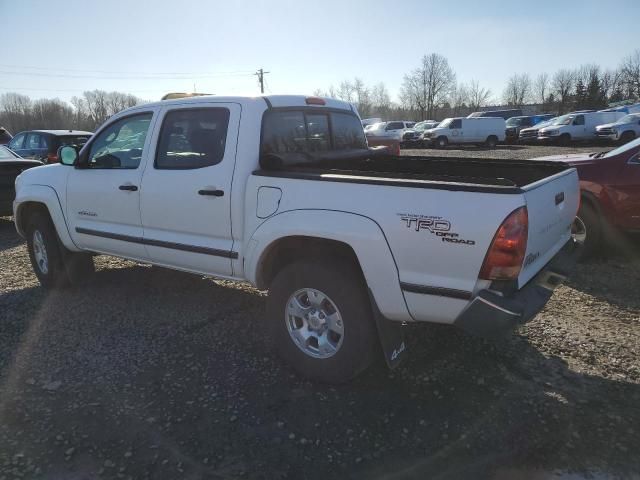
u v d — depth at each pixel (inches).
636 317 175.9
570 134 1148.5
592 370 140.9
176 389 135.3
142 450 111.7
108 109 3289.9
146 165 168.1
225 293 205.5
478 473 103.0
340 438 114.7
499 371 141.2
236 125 146.9
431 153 1022.4
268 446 112.6
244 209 144.3
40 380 140.7
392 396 130.7
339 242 128.7
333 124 181.2
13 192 336.5
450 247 111.7
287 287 138.1
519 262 108.9
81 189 189.9
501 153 971.9
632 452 107.5
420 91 2972.4
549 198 125.7
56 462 108.2
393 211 117.6
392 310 122.0
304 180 131.0
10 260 266.8
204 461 108.2
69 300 201.6
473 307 110.8
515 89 3405.5
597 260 240.8
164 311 188.1
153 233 169.8
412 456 108.4
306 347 138.7
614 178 228.8
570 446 109.7
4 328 175.3
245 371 144.3
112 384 138.2
